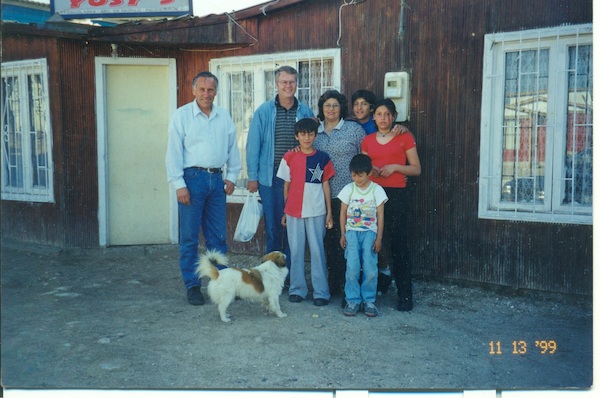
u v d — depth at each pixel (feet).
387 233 15.02
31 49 20.59
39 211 21.31
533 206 15.58
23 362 12.05
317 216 15.01
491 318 14.56
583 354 12.63
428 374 11.66
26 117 21.21
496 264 16.05
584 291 15.03
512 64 15.66
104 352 12.50
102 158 20.89
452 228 16.55
